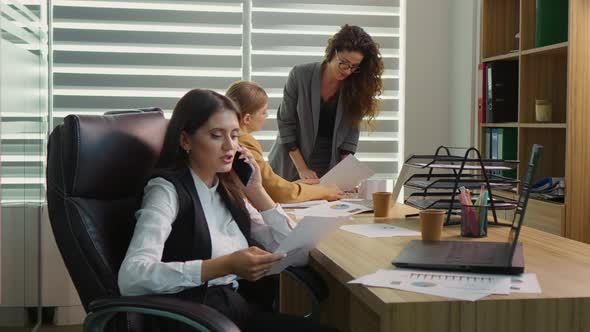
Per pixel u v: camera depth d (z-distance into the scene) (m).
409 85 4.55
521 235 2.08
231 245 1.90
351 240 2.03
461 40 4.47
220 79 4.37
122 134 1.80
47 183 1.70
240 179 2.09
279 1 4.40
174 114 1.86
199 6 4.30
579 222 3.32
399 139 4.66
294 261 1.92
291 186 2.77
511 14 4.19
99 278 1.64
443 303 1.34
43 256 3.76
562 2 3.61
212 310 1.45
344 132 3.46
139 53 4.25
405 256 1.70
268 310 2.03
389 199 2.49
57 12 4.13
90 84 4.20
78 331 3.68
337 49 3.28
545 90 3.80
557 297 1.36
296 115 3.49
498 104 4.08
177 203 1.77
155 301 1.48
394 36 4.59
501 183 2.38
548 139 3.83
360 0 4.50
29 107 3.34
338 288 2.49
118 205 1.78
